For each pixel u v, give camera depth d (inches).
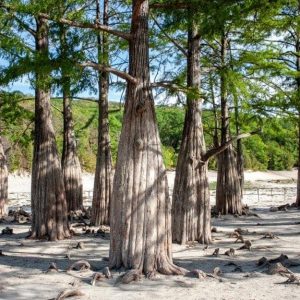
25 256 490.0
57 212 611.8
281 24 689.6
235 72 608.4
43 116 615.2
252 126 930.7
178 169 593.0
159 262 386.3
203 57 734.5
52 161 616.1
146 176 389.1
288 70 698.8
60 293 320.8
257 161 2945.4
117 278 365.1
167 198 398.3
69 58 388.5
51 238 598.9
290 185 2269.9
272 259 432.8
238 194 928.3
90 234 652.1
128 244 385.7
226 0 423.5
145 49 402.9
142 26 404.2
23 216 869.2
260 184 2330.2
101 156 759.7
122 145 397.1
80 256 488.4
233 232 633.6
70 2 514.0
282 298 320.5
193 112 592.7
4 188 892.6
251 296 326.3
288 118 730.2
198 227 582.2
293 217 884.6
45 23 594.2
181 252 517.7
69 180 912.3
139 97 394.9
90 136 2226.9
